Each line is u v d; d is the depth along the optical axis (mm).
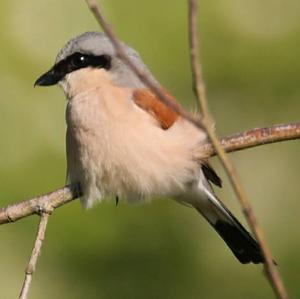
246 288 12125
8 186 11555
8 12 12125
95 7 6328
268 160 12797
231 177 6168
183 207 12211
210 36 12703
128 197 9695
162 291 12047
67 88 9703
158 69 12359
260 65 12711
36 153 11766
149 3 12383
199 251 12180
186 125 9430
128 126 9289
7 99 11891
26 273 7980
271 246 12336
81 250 11773
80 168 9578
